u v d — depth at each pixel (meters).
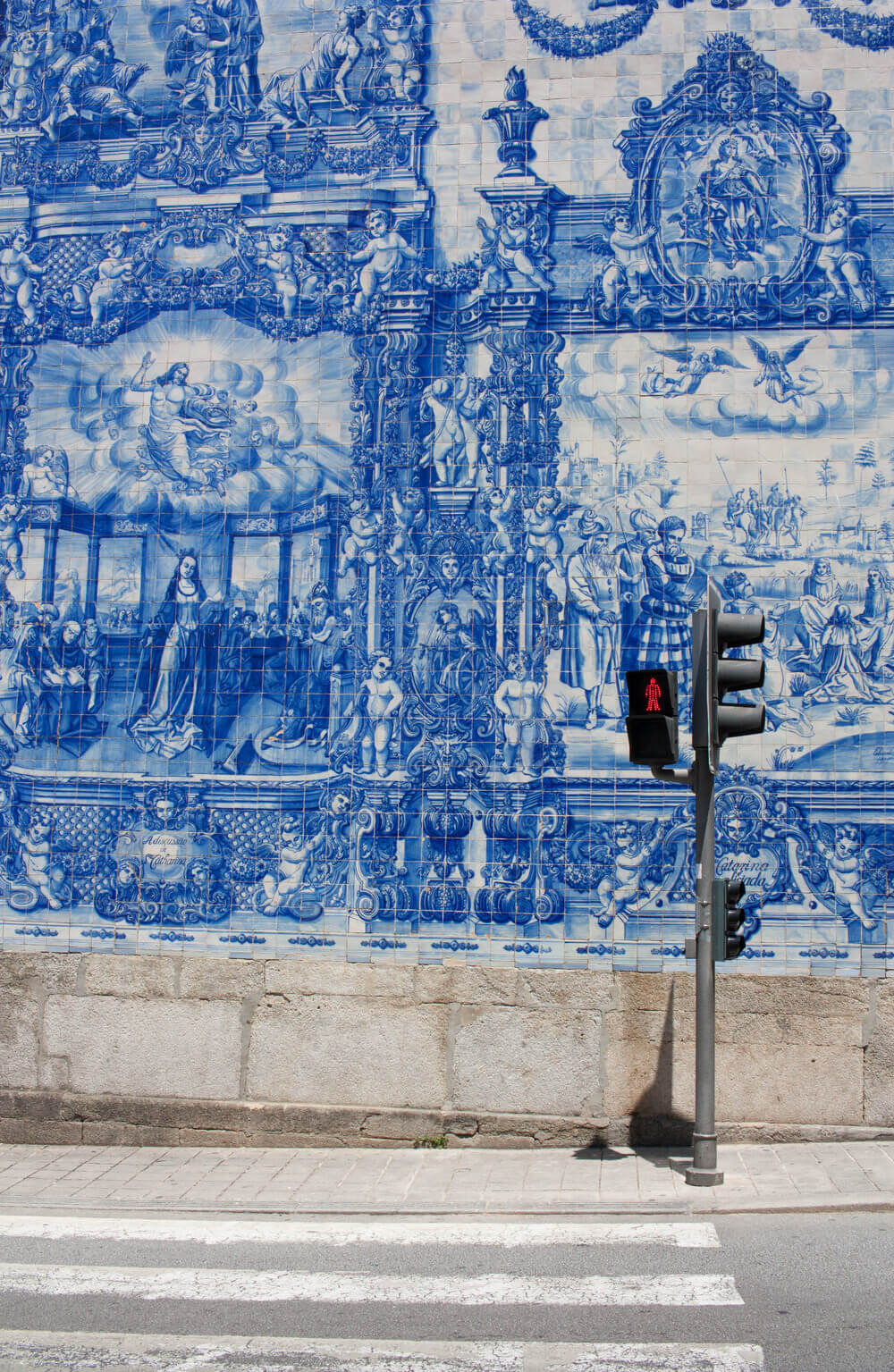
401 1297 6.04
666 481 8.70
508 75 9.15
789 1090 8.30
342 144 9.26
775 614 8.55
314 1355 5.36
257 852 8.80
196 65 9.48
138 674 9.05
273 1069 8.65
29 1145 8.75
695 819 8.05
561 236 8.97
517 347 8.92
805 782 8.42
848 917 8.33
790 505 8.61
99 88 9.56
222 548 9.06
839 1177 7.55
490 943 8.54
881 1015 8.26
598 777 8.55
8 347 9.42
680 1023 8.36
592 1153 8.22
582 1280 6.21
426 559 8.85
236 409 9.16
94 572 9.16
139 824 8.93
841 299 8.73
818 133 8.88
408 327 9.05
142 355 9.30
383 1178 7.89
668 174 8.93
